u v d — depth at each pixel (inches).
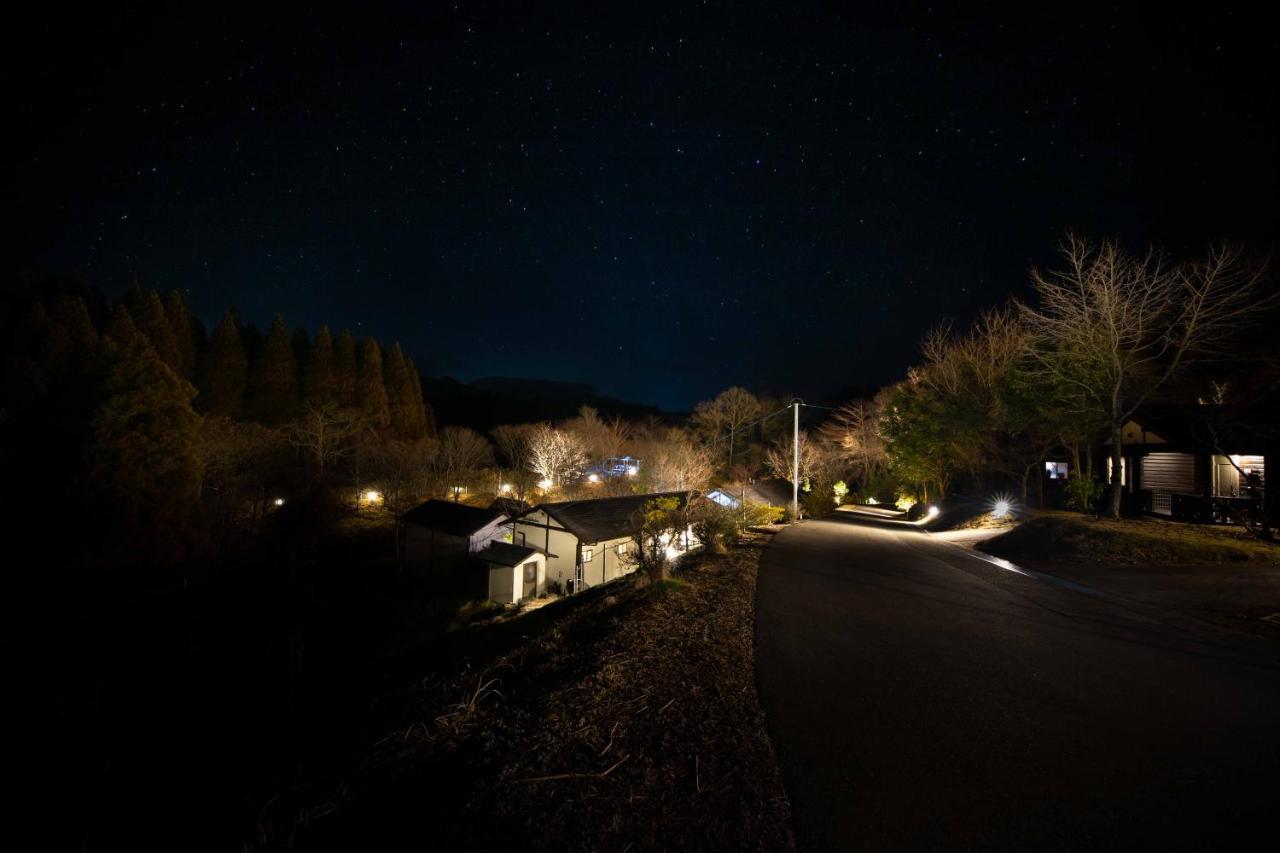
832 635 259.1
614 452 1926.7
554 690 200.2
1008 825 120.6
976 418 956.0
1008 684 199.8
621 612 311.0
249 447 1291.8
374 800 152.4
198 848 169.5
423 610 842.8
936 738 159.9
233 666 556.4
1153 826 120.1
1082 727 166.4
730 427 2269.9
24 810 263.1
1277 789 133.7
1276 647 240.4
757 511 929.5
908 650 237.8
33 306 1222.9
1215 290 582.2
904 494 1435.8
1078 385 654.5
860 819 123.1
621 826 122.3
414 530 1193.4
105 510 892.6
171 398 992.9
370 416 2031.3
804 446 1859.0
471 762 159.6
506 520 1118.4
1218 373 784.3
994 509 867.4
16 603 776.3
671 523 512.1
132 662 617.6
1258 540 462.0
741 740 158.7
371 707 245.1
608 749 155.6
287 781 189.3
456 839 122.3
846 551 547.5
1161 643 246.8
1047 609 307.9
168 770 272.1
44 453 910.4
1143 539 468.1
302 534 1237.1
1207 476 704.4
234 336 1873.8
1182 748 153.6
